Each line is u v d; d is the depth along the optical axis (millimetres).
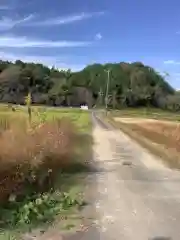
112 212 8117
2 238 6203
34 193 8977
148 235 6641
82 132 31078
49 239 6273
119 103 152500
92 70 173125
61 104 137750
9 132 11586
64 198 8984
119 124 47875
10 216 7223
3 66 137875
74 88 151875
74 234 6574
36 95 128250
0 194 7906
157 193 10109
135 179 12117
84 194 9727
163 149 20391
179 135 26266
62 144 13797
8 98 113750
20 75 129000
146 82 168625
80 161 15305
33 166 9773
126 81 168375
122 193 10031
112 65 177750
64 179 11523
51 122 19469
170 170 14125
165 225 7254
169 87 174500
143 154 18859
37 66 151000
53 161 11789
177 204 8922
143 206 8688
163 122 56188
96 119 60375
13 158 9156
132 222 7406
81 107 131500
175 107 151750
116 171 13586
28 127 13703
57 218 7492
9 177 8430
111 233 6695
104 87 161250
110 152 19250
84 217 7648
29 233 6535
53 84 146875
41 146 11344
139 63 183500
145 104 157750
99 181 11602
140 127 41844
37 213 7488
